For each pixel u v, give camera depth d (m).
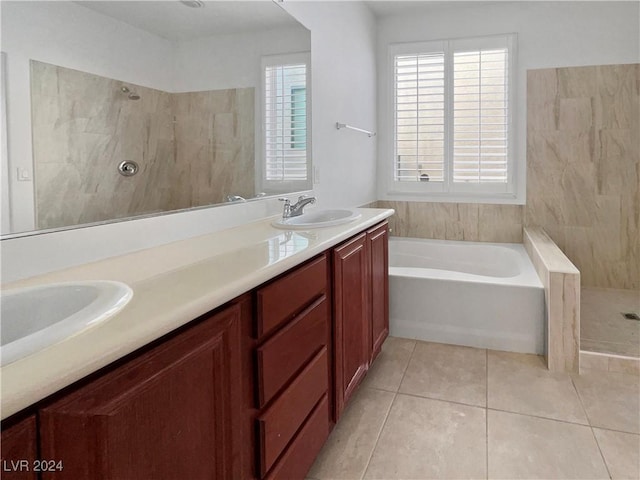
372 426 2.04
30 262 1.16
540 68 3.88
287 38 2.53
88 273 1.21
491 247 3.96
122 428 0.76
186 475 0.93
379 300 2.55
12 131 1.11
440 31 4.10
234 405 1.11
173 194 1.72
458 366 2.65
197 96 1.85
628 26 3.66
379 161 4.41
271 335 1.31
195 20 1.82
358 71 3.77
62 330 0.73
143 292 1.01
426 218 4.33
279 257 1.38
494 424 2.04
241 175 2.18
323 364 1.68
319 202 3.05
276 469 1.33
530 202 4.02
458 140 4.16
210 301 0.97
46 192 1.21
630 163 3.75
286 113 2.57
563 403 2.21
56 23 1.22
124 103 1.47
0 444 0.58
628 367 2.51
